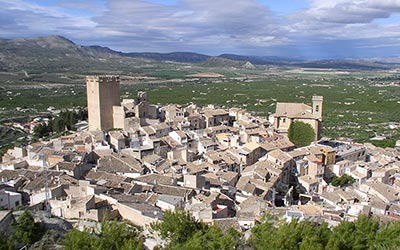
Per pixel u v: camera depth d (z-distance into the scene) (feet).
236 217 298.97
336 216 317.42
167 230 226.17
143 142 497.87
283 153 485.15
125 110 577.43
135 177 391.04
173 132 527.40
